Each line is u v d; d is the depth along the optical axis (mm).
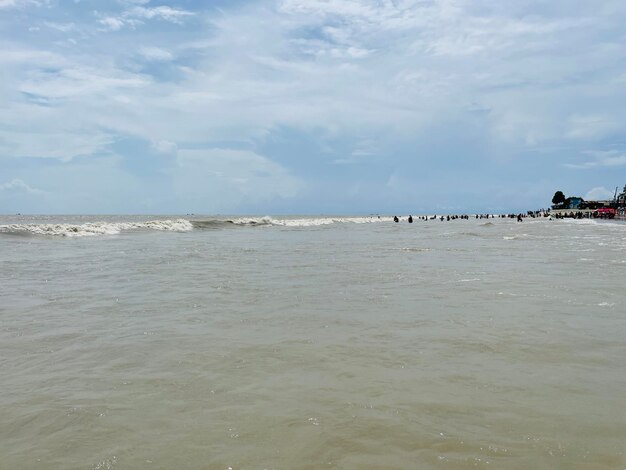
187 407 4492
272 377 5293
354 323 7840
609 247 25234
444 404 4531
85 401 4645
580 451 3641
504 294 10609
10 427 4105
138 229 37062
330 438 3867
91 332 7242
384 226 64188
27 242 25062
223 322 7914
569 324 7750
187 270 14844
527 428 4027
